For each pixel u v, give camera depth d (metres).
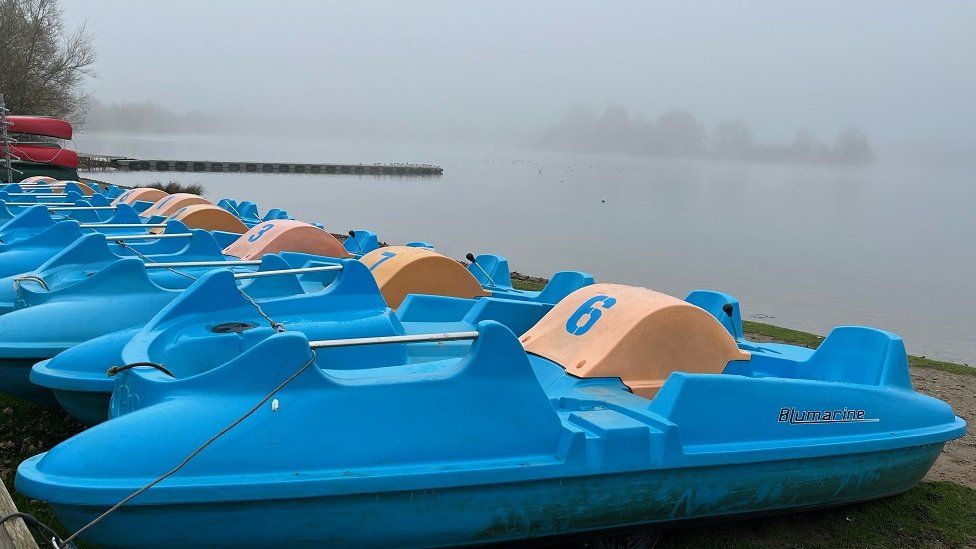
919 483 5.38
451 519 3.53
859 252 28.52
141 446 3.24
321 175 67.56
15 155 19.73
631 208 44.59
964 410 7.49
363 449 3.42
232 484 3.20
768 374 5.65
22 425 5.79
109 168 56.66
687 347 4.78
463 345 5.71
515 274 16.22
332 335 5.32
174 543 3.26
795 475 4.25
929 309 18.05
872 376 4.89
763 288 19.98
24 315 5.36
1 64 32.97
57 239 8.02
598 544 4.12
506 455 3.62
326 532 3.39
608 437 3.68
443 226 30.84
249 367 3.44
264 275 5.57
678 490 3.92
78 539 3.56
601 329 4.79
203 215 10.50
